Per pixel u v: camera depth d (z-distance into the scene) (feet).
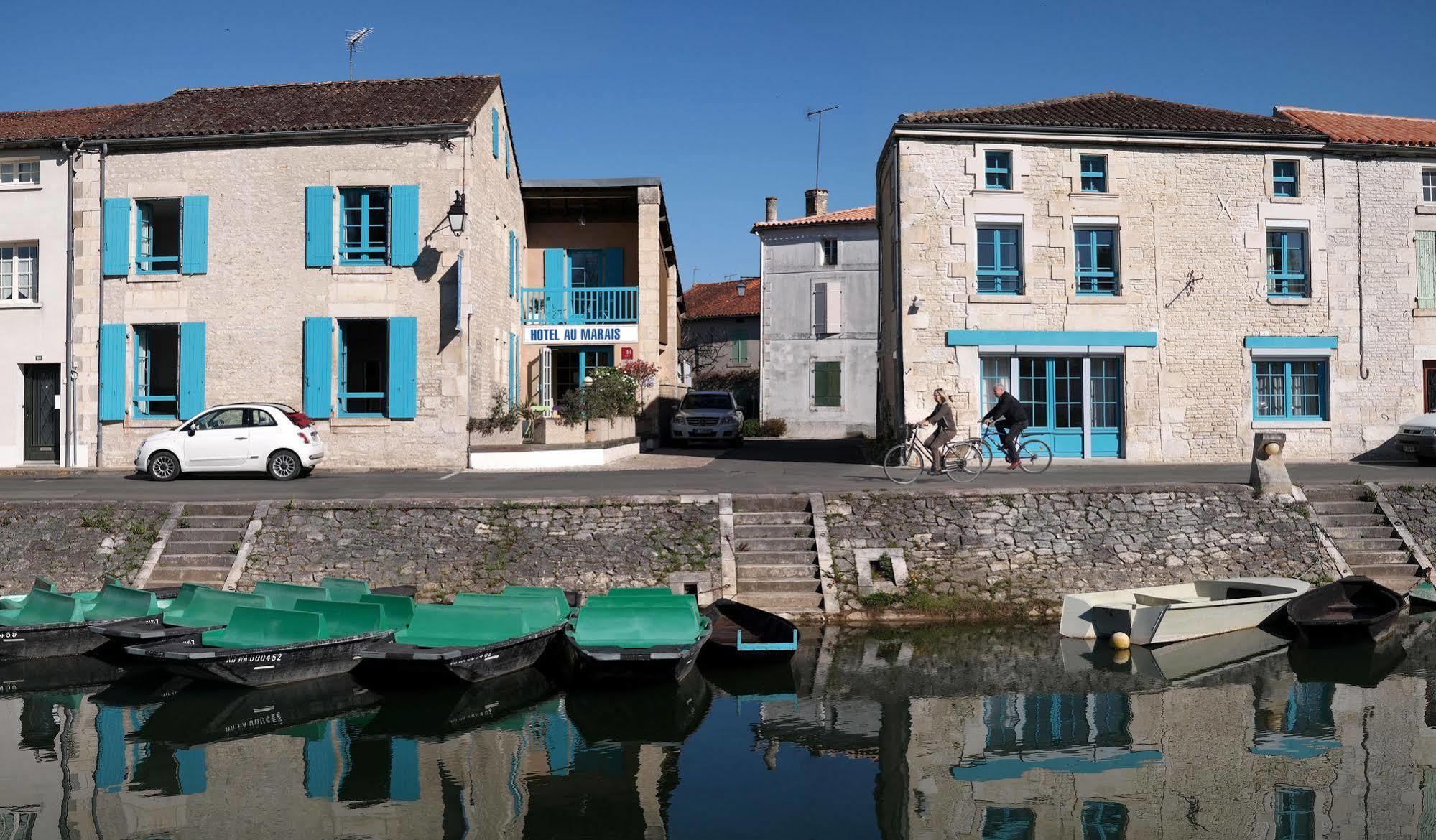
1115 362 68.90
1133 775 24.94
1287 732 28.07
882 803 23.22
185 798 23.61
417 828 21.93
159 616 35.68
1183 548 45.21
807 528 44.68
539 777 25.03
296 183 66.59
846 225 116.88
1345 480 53.06
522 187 82.58
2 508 45.80
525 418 70.44
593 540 43.91
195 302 66.85
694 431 88.84
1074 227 68.44
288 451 58.39
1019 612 41.39
